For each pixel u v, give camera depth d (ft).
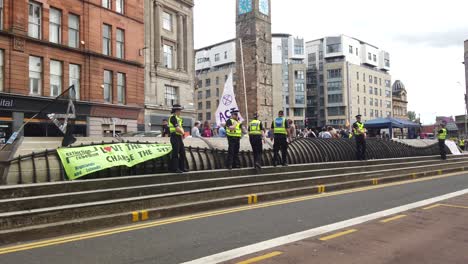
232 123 42.22
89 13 97.04
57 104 36.47
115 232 25.14
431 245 22.22
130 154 35.94
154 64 118.01
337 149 59.11
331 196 40.91
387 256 20.18
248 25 181.98
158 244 22.29
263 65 182.91
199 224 27.45
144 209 29.55
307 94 352.90
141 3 113.39
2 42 79.30
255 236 24.17
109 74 103.09
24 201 25.64
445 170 69.41
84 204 26.94
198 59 348.18
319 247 21.79
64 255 20.18
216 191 34.94
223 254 20.42
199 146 45.03
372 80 361.30
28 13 84.48
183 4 130.11
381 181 53.16
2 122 78.38
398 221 28.40
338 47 341.62
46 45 86.84
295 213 31.45
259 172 43.24
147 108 114.21
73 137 35.60
